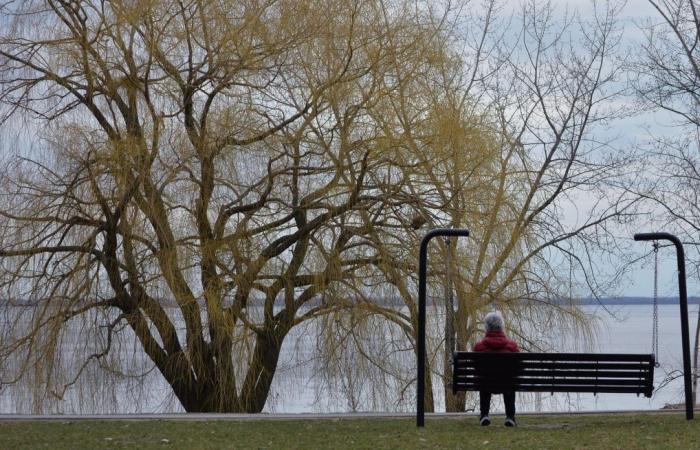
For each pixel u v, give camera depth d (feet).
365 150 75.25
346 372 74.38
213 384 72.43
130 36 72.02
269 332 74.28
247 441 37.14
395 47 77.51
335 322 74.28
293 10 73.77
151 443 36.42
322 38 74.64
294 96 76.69
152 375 73.46
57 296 69.56
